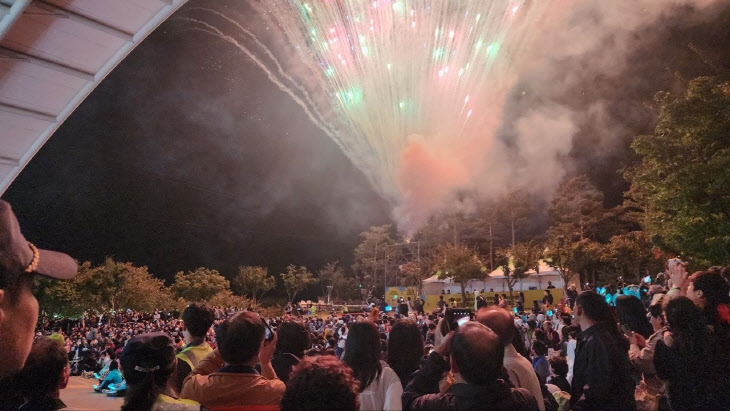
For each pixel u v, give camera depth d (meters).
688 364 3.66
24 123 11.76
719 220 14.02
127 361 2.66
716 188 14.19
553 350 11.15
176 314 40.16
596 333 3.91
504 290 46.72
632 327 5.28
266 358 3.75
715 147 15.30
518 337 4.42
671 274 5.22
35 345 2.47
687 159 15.59
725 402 3.54
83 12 9.80
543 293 35.31
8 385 2.38
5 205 1.75
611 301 17.86
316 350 4.93
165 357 2.71
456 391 2.82
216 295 63.31
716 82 16.98
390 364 3.96
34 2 9.18
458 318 4.18
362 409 3.26
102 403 12.57
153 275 79.19
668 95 16.77
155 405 2.59
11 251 1.68
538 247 48.12
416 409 2.93
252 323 3.34
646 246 40.78
